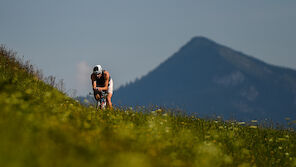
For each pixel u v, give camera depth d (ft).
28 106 78.13
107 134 73.26
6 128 55.06
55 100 99.60
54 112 85.05
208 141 92.43
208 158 72.28
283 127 122.31
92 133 69.72
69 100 111.96
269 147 102.53
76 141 60.59
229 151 89.15
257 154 93.61
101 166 47.78
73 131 67.15
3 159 41.96
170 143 78.13
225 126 118.32
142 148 67.72
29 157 45.06
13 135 52.49
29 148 48.80
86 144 59.67
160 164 59.72
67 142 58.34
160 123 98.99
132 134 76.07
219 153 81.10
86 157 51.44
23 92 95.04
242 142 99.86
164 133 88.12
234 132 109.50
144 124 98.32
